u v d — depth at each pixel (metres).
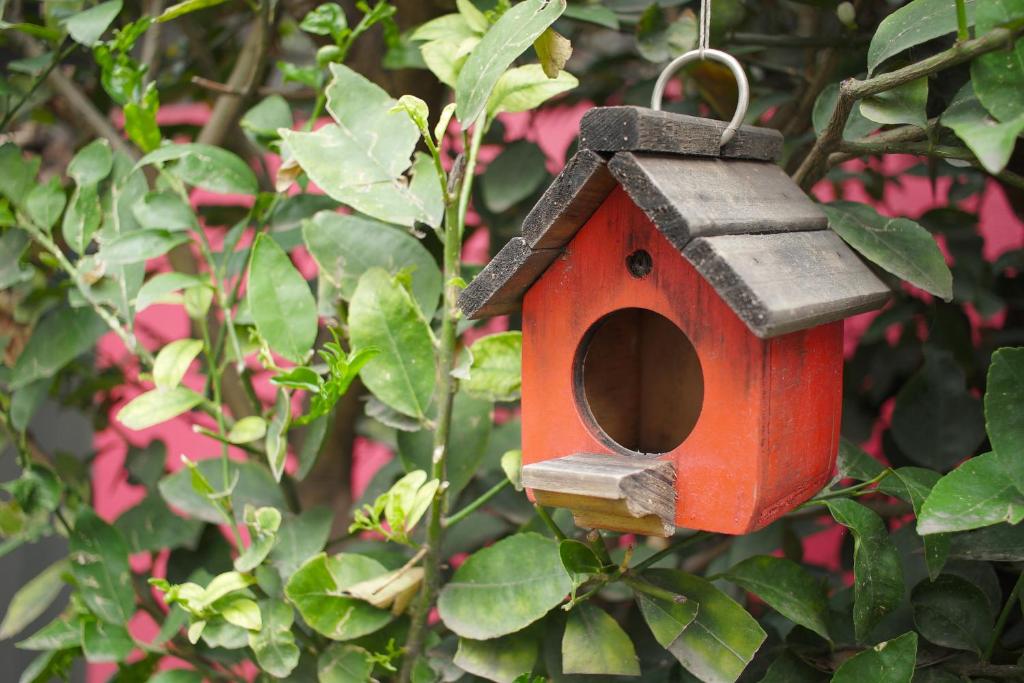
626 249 0.95
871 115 0.98
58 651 1.12
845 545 1.18
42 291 1.16
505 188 1.14
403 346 1.03
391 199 1.02
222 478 1.10
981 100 0.94
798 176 1.03
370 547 1.15
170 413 1.05
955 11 0.97
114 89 1.07
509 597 1.02
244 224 1.10
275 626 1.04
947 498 0.94
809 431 0.97
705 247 0.91
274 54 1.28
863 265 0.99
